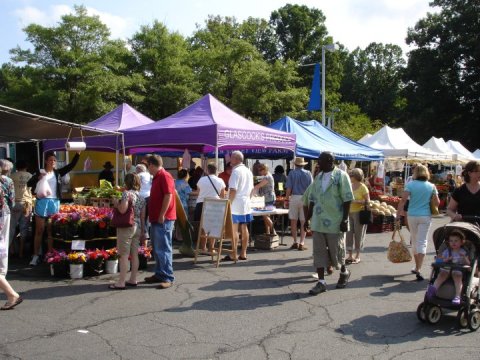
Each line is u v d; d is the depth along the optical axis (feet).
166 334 16.83
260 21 142.51
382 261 31.17
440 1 163.43
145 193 31.94
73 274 24.99
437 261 18.51
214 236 28.86
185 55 100.27
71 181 59.11
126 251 22.84
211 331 17.19
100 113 80.53
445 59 156.97
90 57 79.51
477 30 154.61
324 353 15.24
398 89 241.96
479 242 18.01
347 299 21.65
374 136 72.23
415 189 25.53
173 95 91.30
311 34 181.27
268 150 49.42
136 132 35.73
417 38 164.55
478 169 20.02
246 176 30.17
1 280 19.35
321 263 22.65
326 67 178.91
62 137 37.65
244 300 21.30
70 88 80.23
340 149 52.08
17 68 86.74
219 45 109.09
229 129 33.63
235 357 14.85
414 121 168.66
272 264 29.40
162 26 94.63
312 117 140.36
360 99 249.55
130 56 94.22
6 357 14.61
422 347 15.83
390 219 47.80
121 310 19.56
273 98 104.47
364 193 29.91
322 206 22.48
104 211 28.07
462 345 16.05
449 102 159.74
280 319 18.66
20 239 30.14
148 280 24.16
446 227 18.70
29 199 29.99
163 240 23.35
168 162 70.23
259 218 41.68
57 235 26.37
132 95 85.87
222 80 101.40
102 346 15.62
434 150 85.51
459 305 17.48
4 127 33.45
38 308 19.71
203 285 23.90
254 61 104.37
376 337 16.75
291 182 34.73
